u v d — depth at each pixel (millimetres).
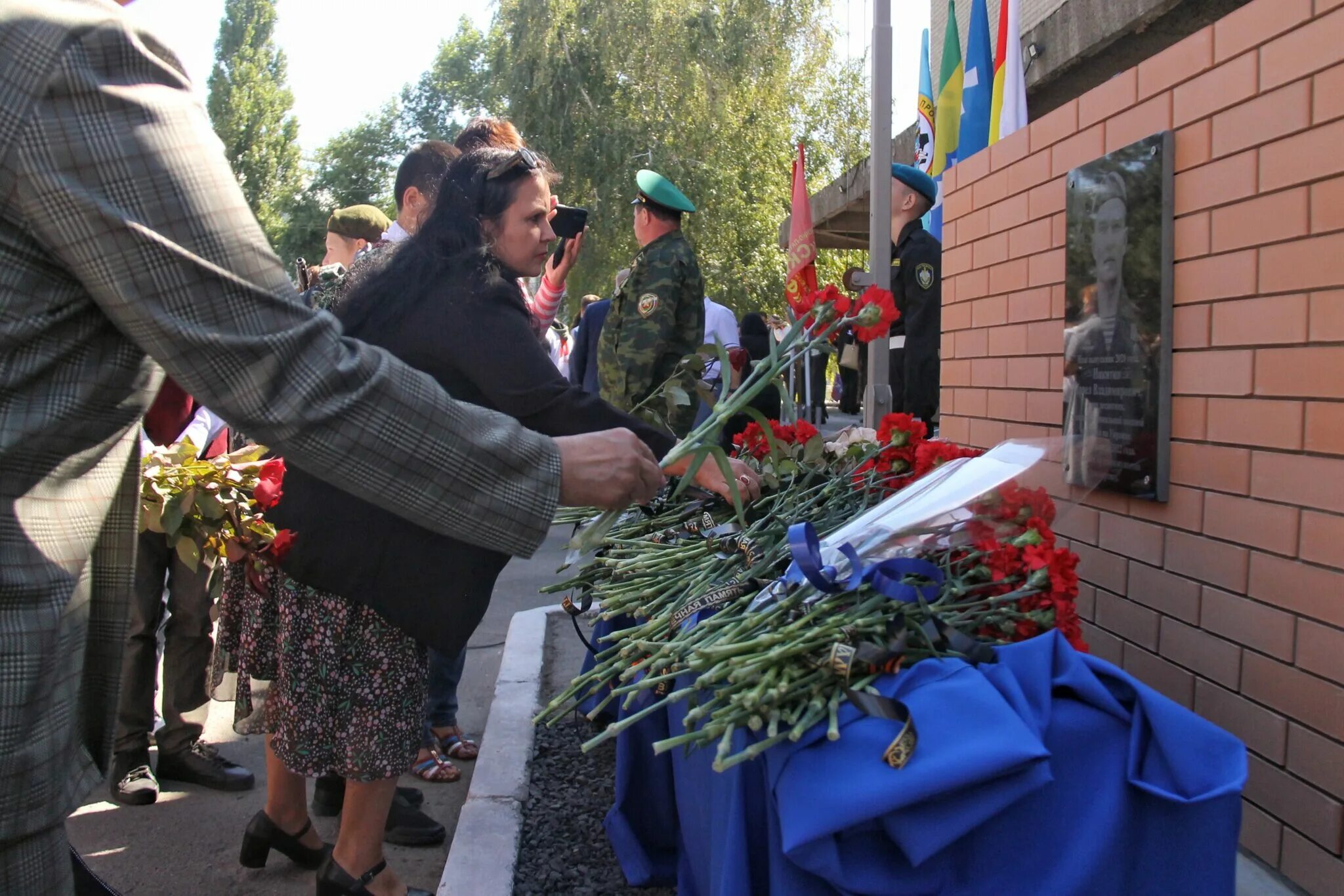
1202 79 2592
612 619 2963
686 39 19031
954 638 1834
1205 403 2604
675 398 2721
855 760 1632
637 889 2770
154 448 2480
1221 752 1669
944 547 2102
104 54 1061
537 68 19234
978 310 3898
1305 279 2258
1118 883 1641
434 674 3818
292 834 2961
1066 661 1773
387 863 3180
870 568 1884
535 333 2453
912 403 4789
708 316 5473
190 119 1110
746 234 19422
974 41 6285
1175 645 2729
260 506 2398
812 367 14945
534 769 3521
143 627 3525
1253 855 2447
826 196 8422
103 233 1029
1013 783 1565
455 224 2432
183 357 1079
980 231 3865
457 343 2311
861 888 1623
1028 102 6984
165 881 3027
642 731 2775
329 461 1173
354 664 2428
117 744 3561
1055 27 6066
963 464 2246
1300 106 2264
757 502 2621
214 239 1092
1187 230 2656
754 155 19688
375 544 2311
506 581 6562
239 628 2924
